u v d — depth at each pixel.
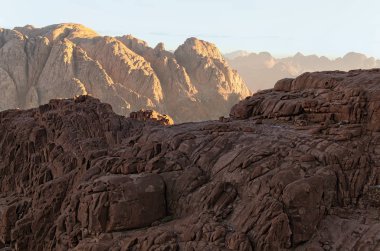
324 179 19.28
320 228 18.38
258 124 28.19
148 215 21.52
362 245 17.08
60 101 46.97
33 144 42.66
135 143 31.31
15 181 42.25
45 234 27.70
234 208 20.23
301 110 27.39
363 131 22.61
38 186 33.50
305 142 22.48
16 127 48.25
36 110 51.50
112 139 38.72
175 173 23.62
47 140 42.38
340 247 17.41
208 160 24.22
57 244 23.31
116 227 20.84
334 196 19.45
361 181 20.16
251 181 20.77
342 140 21.89
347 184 20.09
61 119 42.00
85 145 36.50
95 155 29.52
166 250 18.42
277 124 27.47
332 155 20.75
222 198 20.75
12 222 31.08
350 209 19.31
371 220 18.34
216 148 24.95
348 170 20.45
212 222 19.30
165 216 22.16
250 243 17.53
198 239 18.61
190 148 25.97
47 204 28.66
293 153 21.59
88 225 21.39
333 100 25.52
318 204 18.64
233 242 17.59
